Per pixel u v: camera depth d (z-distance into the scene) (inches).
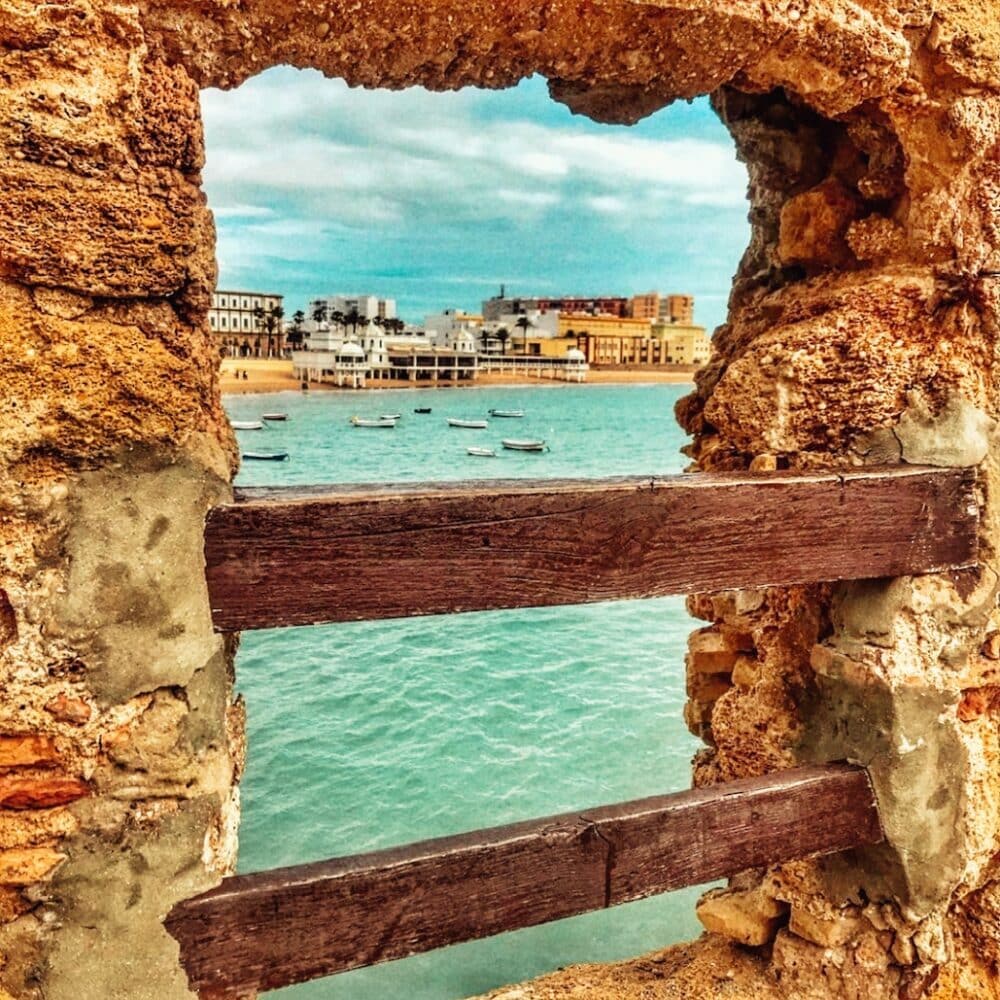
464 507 63.7
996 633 89.9
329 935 64.2
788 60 77.8
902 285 87.5
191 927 61.8
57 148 54.5
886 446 87.1
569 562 67.4
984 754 90.5
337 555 61.4
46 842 59.7
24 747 58.4
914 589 85.6
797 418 89.1
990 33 82.0
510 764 315.3
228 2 58.9
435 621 468.8
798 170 101.8
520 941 216.5
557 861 70.0
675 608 500.7
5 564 56.1
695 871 76.1
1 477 55.3
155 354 59.3
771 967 95.7
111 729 59.9
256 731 337.1
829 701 91.1
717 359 109.0
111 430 57.6
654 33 71.8
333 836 273.0
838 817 83.5
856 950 91.0
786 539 75.6
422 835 273.4
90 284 56.4
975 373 88.1
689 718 120.6
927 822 86.7
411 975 205.8
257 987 63.3
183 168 59.9
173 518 59.6
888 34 77.7
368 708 357.4
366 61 70.3
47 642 57.5
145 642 59.8
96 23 55.3
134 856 61.3
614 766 314.0
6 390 54.9
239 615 60.9
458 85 77.4
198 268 61.3
